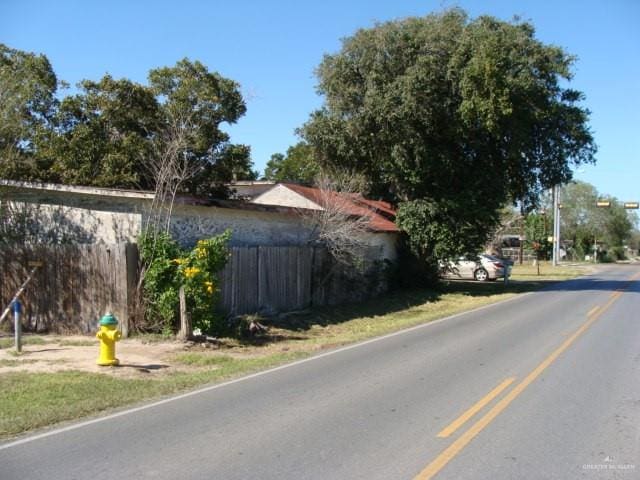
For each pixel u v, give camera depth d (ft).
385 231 87.51
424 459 19.24
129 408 26.53
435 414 24.57
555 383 30.19
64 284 46.75
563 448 20.30
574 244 319.47
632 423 23.24
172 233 53.11
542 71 89.71
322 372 34.06
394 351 40.96
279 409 25.68
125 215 50.57
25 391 28.89
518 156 90.17
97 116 75.77
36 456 19.85
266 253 58.29
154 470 18.38
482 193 92.89
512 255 269.44
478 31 84.74
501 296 87.25
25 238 54.13
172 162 50.34
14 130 51.93
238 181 99.66
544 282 119.55
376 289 84.33
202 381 32.24
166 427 23.20
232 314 53.11
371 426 22.94
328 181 76.69
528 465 18.67
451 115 86.84
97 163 72.69
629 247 513.86
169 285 45.50
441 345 43.06
